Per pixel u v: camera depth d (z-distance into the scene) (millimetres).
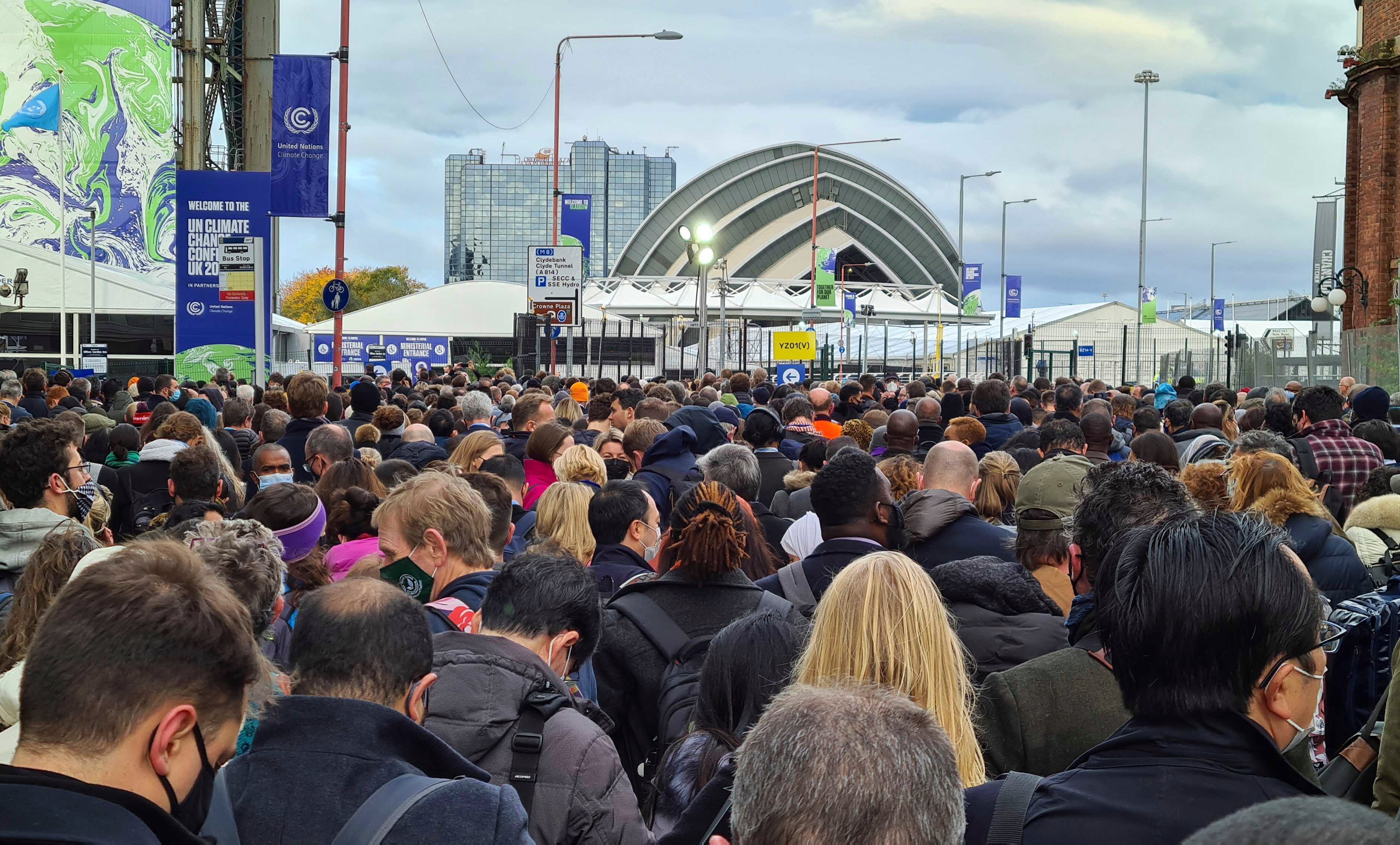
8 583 4832
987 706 3281
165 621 1966
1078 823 2266
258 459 7172
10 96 57781
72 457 5473
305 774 2510
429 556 4504
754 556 5633
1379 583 5484
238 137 43000
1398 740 2846
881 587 3082
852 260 107438
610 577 5152
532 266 27828
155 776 1982
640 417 10828
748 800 1685
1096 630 3316
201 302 24188
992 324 79312
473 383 26500
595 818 3182
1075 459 4969
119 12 60719
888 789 1598
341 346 23188
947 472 5703
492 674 3346
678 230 105250
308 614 2840
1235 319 90562
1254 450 6586
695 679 4020
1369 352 25703
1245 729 2289
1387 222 31812
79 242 59438
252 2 39562
